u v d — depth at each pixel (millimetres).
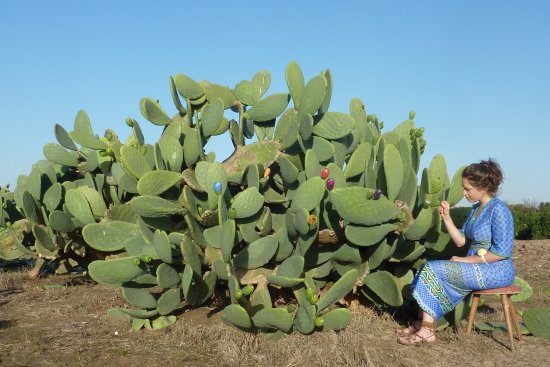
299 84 4789
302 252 4258
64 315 4957
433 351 3912
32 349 3889
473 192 4117
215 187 4184
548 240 16172
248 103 5078
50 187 6207
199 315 4707
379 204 4039
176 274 4383
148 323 4461
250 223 4473
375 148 4680
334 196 4047
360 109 5086
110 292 6078
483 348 3992
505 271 3986
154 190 4469
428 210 4203
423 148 5109
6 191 8359
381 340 4156
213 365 3598
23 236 6914
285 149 4906
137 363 3617
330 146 4578
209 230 4539
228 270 4145
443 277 4016
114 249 4883
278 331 4098
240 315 3932
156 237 4234
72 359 3684
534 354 3902
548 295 6098
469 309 4465
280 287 4750
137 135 5184
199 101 5117
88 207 5336
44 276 7367
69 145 6363
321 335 4059
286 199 4723
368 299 4781
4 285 6555
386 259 4531
